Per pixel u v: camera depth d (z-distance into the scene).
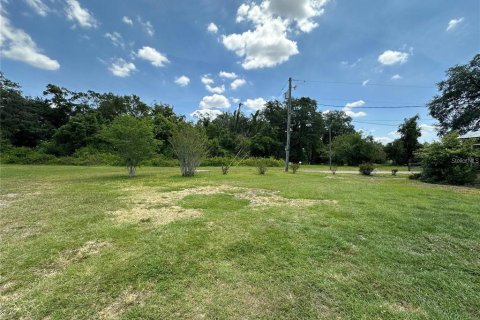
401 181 11.66
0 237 3.47
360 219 4.30
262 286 2.30
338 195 6.62
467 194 7.03
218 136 34.78
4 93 32.09
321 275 2.49
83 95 38.31
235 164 25.83
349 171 21.41
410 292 2.21
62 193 6.90
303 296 2.16
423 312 1.94
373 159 38.19
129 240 3.34
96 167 19.95
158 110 39.62
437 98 18.39
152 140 12.61
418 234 3.59
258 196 6.50
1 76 32.16
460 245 3.23
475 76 15.76
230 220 4.26
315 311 1.96
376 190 7.61
